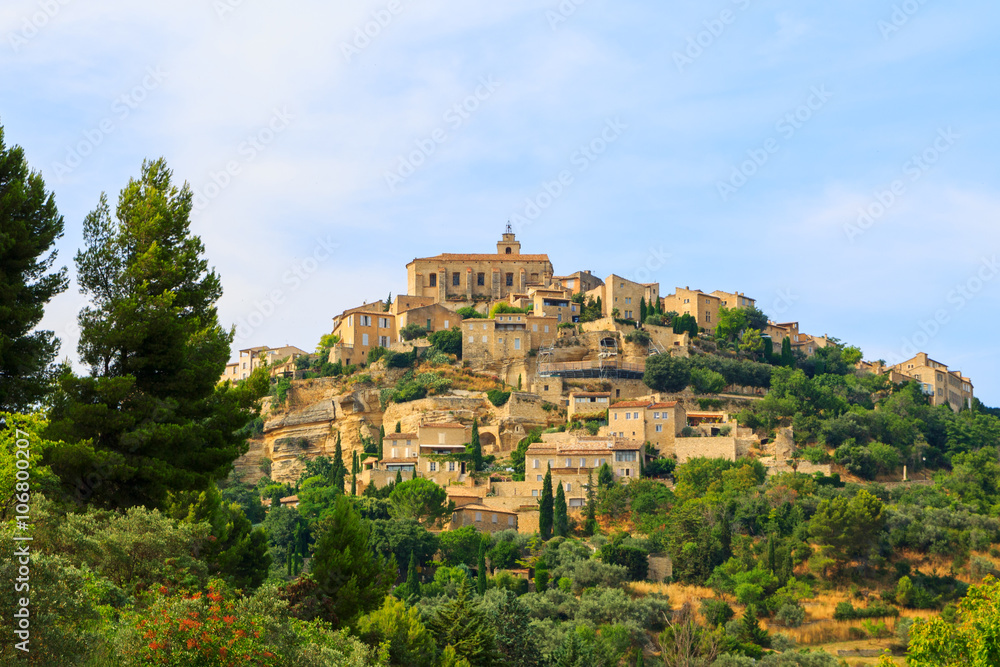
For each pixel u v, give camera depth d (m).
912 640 67.06
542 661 97.56
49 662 36.88
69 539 48.03
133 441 57.03
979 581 138.88
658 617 122.81
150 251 61.84
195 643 40.22
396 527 137.88
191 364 61.88
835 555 142.88
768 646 121.12
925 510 154.38
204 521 58.84
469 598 107.62
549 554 139.38
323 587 62.50
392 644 64.75
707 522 149.88
